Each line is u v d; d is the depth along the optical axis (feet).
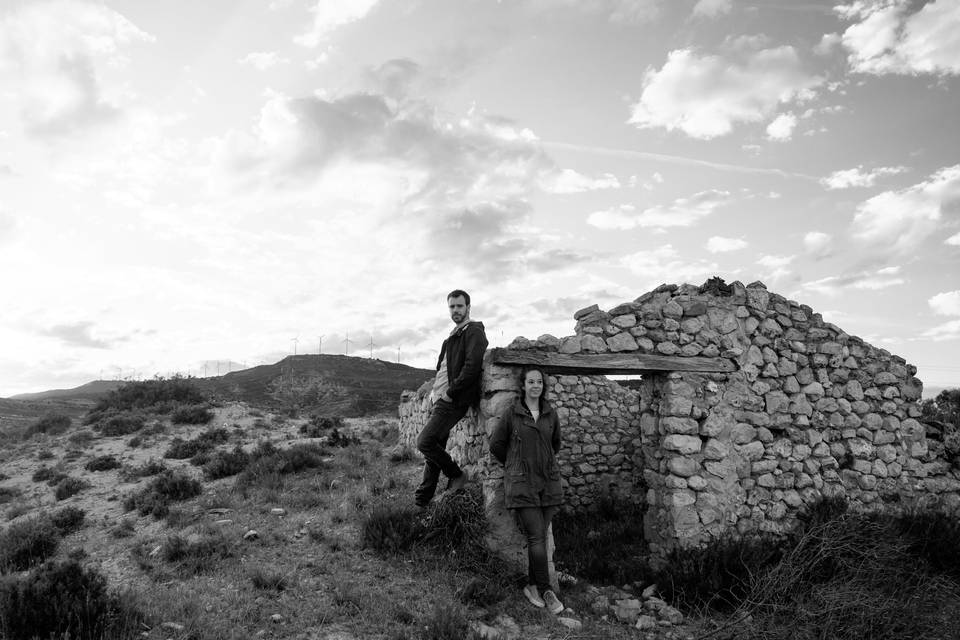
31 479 42.80
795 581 18.24
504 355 22.30
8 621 14.61
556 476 20.02
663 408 24.88
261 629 15.85
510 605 18.67
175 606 16.75
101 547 24.81
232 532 23.41
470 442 24.49
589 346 23.65
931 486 28.30
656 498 24.97
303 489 29.78
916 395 29.32
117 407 70.08
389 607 17.25
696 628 18.21
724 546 21.57
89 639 14.55
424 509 23.04
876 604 17.33
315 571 19.80
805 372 27.20
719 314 25.98
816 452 26.50
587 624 18.11
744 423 25.26
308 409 118.21
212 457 40.98
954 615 18.01
